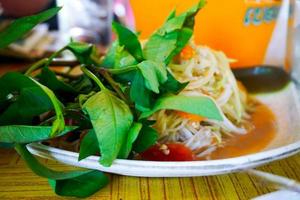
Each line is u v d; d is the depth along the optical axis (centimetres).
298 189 23
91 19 74
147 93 25
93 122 23
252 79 41
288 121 33
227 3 39
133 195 24
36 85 24
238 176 26
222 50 41
